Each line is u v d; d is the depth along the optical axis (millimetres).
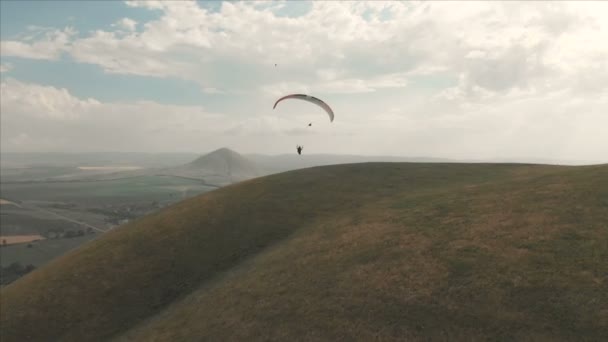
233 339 17375
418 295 16797
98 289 28078
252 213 36312
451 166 49750
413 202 31172
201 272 28750
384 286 18062
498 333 13859
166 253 31500
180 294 26766
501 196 27078
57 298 27594
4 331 25047
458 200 28438
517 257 17641
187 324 20547
